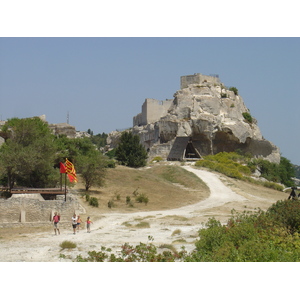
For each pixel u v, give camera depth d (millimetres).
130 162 87625
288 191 78562
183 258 21125
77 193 55562
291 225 27641
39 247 26297
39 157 52656
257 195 67062
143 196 56406
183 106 116062
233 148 114312
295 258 19672
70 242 26484
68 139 71750
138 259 20312
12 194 44938
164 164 91062
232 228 25609
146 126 121125
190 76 125938
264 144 114062
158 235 31984
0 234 33188
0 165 48906
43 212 38719
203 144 112250
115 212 48062
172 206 54750
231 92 126062
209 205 55625
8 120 68875
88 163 57500
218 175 79062
